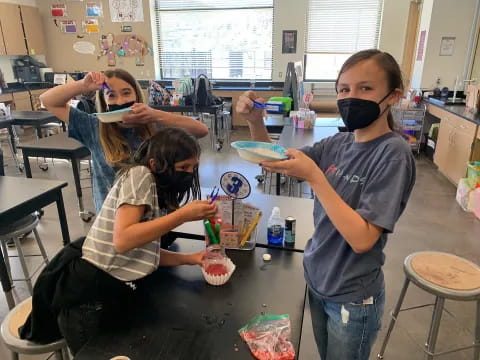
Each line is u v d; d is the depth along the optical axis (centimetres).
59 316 115
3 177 234
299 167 87
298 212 187
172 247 155
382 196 87
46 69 746
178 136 118
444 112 466
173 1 725
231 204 148
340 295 106
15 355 133
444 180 455
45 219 347
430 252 180
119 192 112
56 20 749
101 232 115
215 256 132
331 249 108
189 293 120
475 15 508
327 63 714
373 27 674
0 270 197
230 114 686
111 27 738
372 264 104
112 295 115
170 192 125
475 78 517
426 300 230
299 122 391
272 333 100
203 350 96
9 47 668
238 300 117
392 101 97
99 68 771
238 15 720
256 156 91
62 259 117
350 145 109
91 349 96
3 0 668
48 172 482
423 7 564
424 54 543
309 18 686
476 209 350
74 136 172
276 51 711
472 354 188
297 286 124
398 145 93
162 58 771
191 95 565
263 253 148
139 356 94
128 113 144
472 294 147
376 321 110
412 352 190
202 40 748
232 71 761
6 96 627
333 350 114
